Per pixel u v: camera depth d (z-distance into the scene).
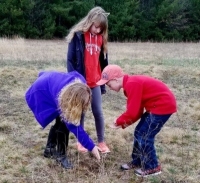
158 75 9.11
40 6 28.30
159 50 17.52
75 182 3.55
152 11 31.62
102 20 3.91
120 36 30.12
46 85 3.66
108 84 3.60
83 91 3.33
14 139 4.54
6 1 26.84
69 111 3.32
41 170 3.75
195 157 4.22
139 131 3.62
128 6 30.58
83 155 4.12
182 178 3.71
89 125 5.12
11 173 3.67
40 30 28.12
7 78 8.03
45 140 4.54
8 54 11.69
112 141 4.58
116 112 6.02
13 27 27.05
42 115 3.63
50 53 13.22
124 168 3.82
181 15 31.34
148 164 3.68
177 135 4.84
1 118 5.34
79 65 4.03
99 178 3.57
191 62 11.42
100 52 4.13
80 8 30.00
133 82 3.47
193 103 6.64
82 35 3.97
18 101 6.31
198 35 32.41
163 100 3.49
